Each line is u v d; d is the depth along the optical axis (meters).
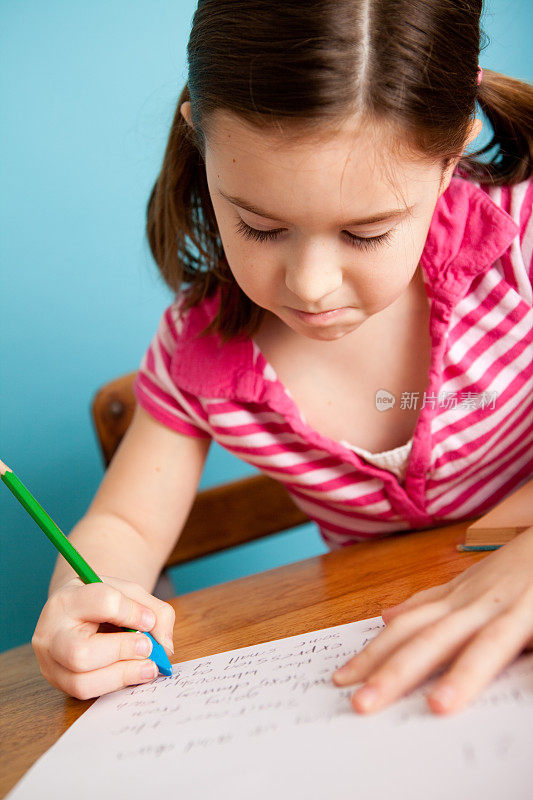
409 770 0.36
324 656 0.49
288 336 0.78
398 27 0.50
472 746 0.36
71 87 1.25
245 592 0.67
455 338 0.75
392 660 0.43
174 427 0.82
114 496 0.81
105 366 1.33
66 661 0.52
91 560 0.72
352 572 0.65
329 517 0.88
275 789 0.37
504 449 0.80
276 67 0.49
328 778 0.36
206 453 0.86
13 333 1.27
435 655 0.42
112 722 0.48
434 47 0.52
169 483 0.82
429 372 0.74
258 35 0.49
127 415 0.98
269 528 1.03
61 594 0.56
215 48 0.52
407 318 0.76
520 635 0.42
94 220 1.29
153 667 0.53
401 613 0.50
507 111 0.73
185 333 0.81
